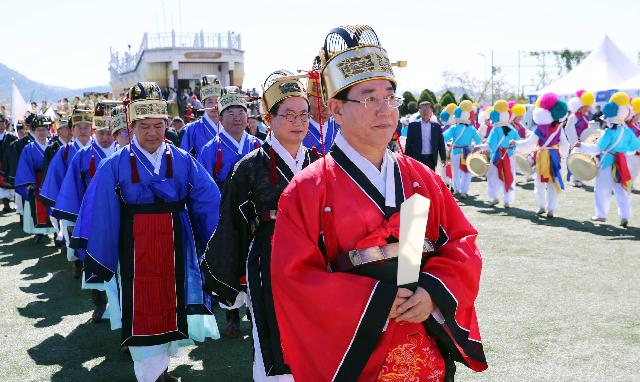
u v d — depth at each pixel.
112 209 4.18
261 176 3.41
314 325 2.13
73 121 7.25
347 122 2.24
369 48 2.24
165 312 4.19
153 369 4.20
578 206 11.61
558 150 10.39
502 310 5.67
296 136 3.47
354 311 2.04
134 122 4.21
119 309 4.84
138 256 4.16
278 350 3.09
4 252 9.17
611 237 8.80
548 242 8.54
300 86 3.52
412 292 2.10
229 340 5.27
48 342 5.39
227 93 5.50
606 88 21.92
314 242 2.18
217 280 3.44
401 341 2.16
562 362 4.50
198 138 7.05
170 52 35.62
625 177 9.50
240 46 37.50
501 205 12.05
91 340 5.42
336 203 2.19
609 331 5.09
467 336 2.24
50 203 7.16
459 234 2.35
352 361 2.06
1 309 6.37
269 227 3.34
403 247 2.05
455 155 13.84
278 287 2.18
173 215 4.25
